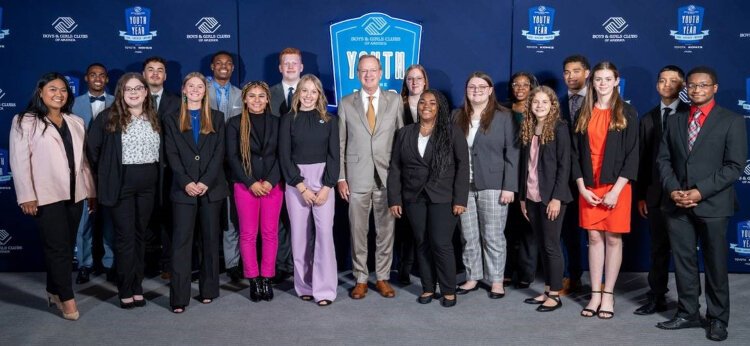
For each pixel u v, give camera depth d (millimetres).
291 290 4562
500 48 4992
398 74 5039
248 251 4293
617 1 4902
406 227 4633
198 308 4184
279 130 4195
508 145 4230
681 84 3965
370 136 4320
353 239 4379
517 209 4598
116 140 3990
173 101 4590
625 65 4945
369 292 4508
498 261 4340
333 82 5047
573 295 4391
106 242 4727
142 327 3852
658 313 4020
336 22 4996
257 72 5020
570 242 4379
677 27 4887
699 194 3498
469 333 3715
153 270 4941
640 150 4051
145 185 4078
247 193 4227
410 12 4988
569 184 4152
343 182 4355
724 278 3590
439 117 4055
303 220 4234
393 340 3617
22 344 3604
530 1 4941
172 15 4977
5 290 4621
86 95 4742
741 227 4918
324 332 3750
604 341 3578
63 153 3857
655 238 3982
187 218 4090
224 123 4215
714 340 3580
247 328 3822
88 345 3582
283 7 4980
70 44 4980
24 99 5000
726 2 4832
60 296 3936
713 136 3531
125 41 4988
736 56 4859
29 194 3773
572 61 4430
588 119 3898
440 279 4176
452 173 4094
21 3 4945
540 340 3600
